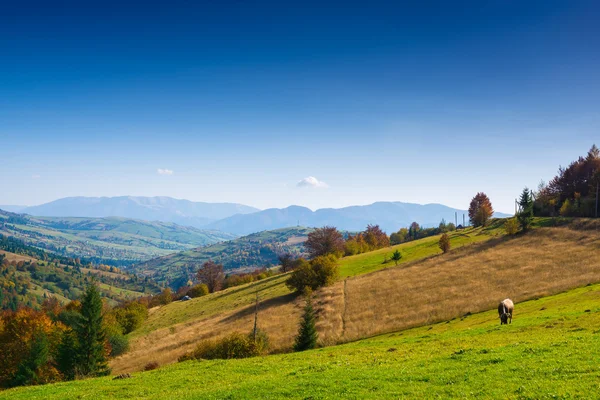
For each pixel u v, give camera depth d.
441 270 90.44
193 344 71.94
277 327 71.12
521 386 16.91
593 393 14.96
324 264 99.31
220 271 176.00
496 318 46.09
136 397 26.47
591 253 80.19
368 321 62.88
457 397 16.83
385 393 18.80
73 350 60.16
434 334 41.75
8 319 87.44
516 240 106.38
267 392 21.83
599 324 30.08
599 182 129.38
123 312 111.75
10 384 62.62
